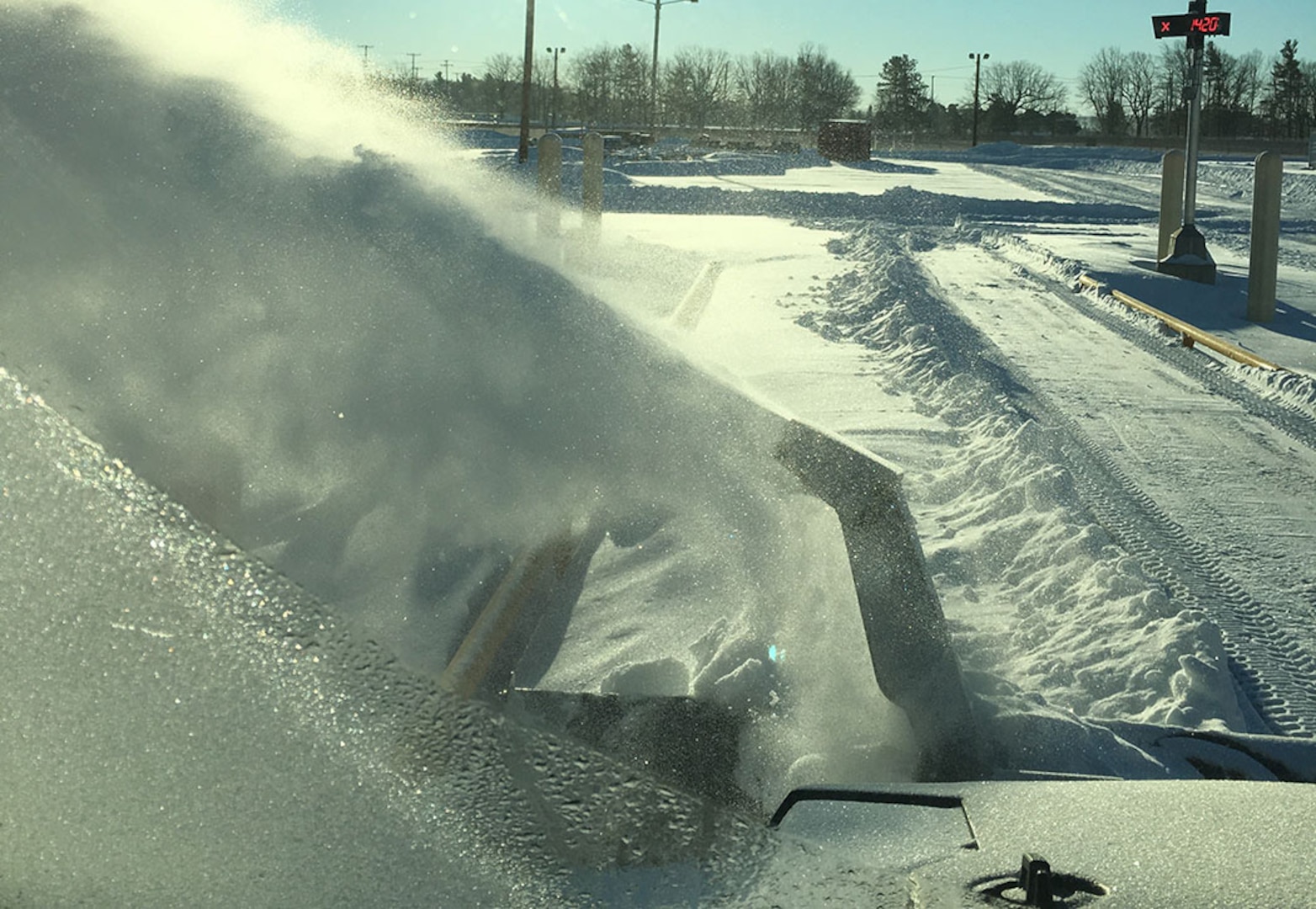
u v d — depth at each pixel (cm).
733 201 3356
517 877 172
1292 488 825
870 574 318
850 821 205
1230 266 2211
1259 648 556
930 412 984
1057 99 15525
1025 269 2109
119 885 161
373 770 182
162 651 185
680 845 186
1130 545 684
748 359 1146
